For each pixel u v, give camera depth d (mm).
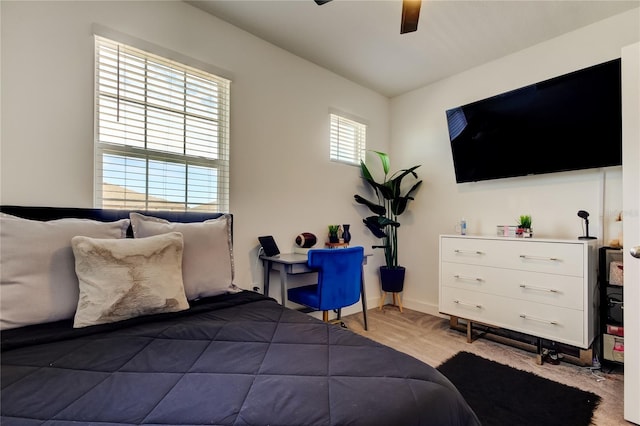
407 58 2916
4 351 1011
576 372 2016
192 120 2285
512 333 2533
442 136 3318
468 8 2197
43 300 1240
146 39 2027
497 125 2656
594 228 2312
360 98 3496
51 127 1697
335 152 3305
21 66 1616
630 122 1580
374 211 3484
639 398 1483
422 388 798
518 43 2643
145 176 2062
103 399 736
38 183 1655
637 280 1523
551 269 2137
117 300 1267
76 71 1781
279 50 2766
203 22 2293
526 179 2686
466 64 3012
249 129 2555
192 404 711
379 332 2744
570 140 2281
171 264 1483
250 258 2531
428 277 3385
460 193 3145
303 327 1247
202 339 1119
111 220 1804
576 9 2197
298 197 2889
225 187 2438
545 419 1525
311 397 732
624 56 1608
